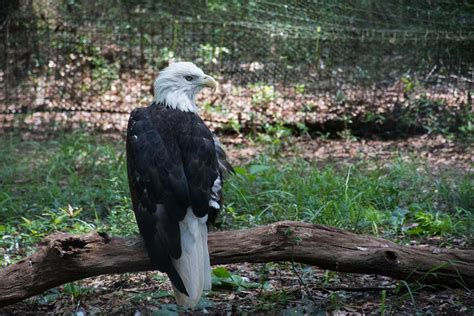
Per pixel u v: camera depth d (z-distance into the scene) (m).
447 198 12.16
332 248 8.10
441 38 17.25
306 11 17.48
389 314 8.15
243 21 17.41
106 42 17.34
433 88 17.36
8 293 7.67
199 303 8.40
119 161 13.45
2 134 16.44
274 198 11.73
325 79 17.33
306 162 14.42
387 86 17.36
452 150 15.95
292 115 17.19
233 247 7.89
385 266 8.17
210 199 7.75
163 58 17.38
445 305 8.25
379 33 17.25
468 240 10.35
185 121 8.06
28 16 17.09
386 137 17.14
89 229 10.51
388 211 11.23
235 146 16.34
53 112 17.16
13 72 17.11
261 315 8.24
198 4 17.50
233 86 17.28
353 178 12.76
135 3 17.38
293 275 9.23
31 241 10.32
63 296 8.69
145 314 8.30
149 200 7.58
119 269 7.71
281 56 17.36
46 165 14.02
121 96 17.34
